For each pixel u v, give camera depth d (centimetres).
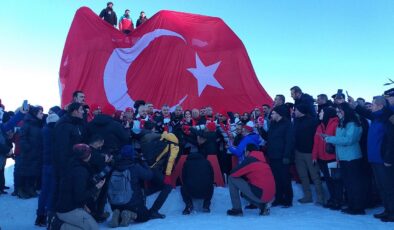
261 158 710
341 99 705
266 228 587
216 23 1452
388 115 635
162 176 722
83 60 1337
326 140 709
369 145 662
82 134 607
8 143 900
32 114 859
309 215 687
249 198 693
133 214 632
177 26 1384
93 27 1373
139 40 1361
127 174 632
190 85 1331
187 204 724
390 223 613
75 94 702
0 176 924
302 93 845
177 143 730
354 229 577
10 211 771
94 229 502
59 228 503
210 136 862
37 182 917
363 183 715
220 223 629
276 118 787
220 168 924
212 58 1387
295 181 913
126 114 808
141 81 1322
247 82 1404
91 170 530
